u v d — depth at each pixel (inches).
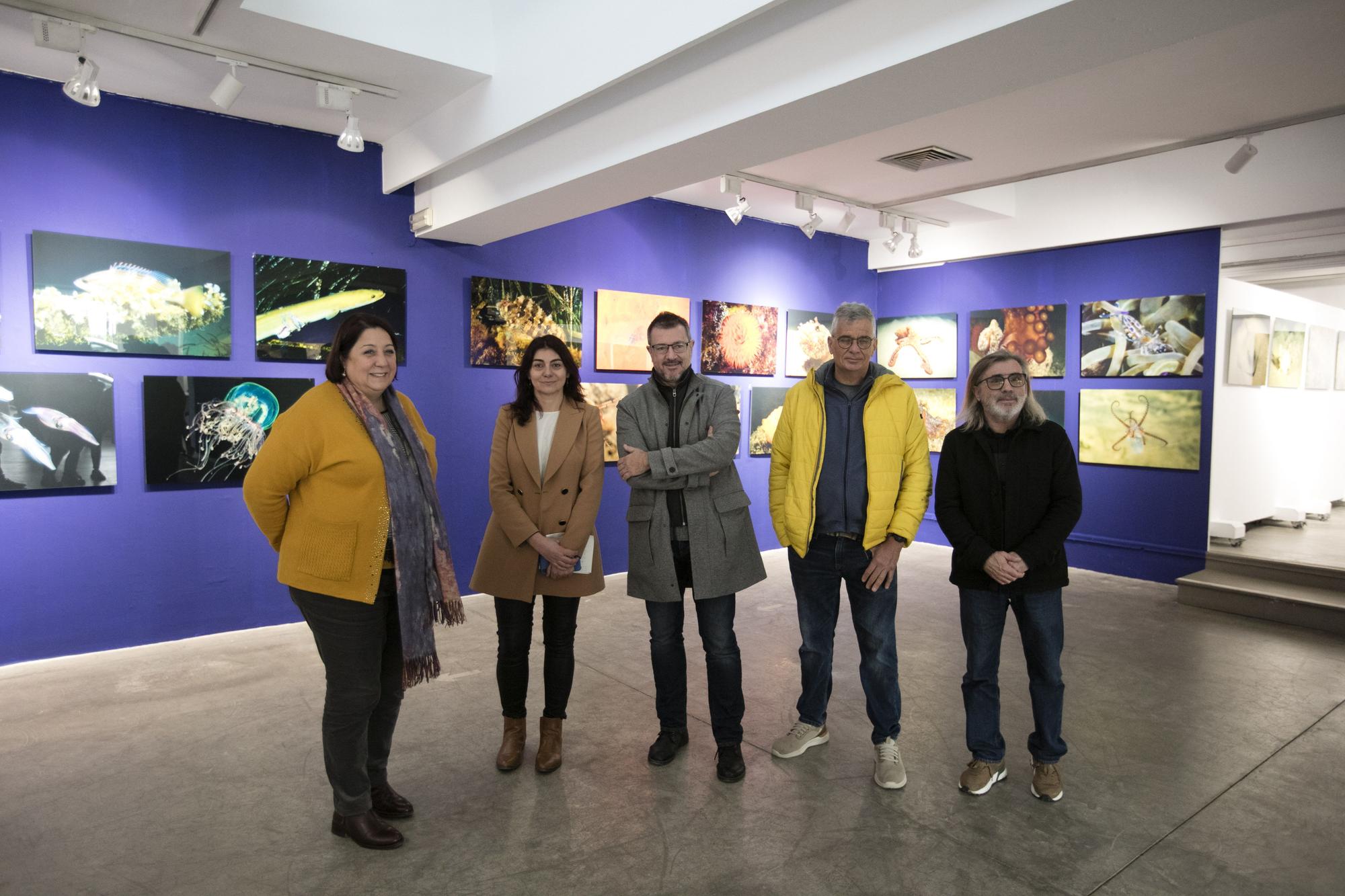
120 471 176.4
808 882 93.0
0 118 161.3
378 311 209.9
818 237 315.3
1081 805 111.0
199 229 184.2
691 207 274.1
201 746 128.5
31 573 167.9
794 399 121.7
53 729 135.0
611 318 253.6
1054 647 108.4
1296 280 257.3
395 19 150.6
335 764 96.7
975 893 91.0
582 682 158.4
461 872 94.6
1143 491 257.4
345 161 203.9
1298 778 119.9
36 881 92.0
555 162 163.9
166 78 164.7
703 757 125.6
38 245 164.9
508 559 116.9
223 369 188.2
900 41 103.9
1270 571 225.9
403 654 94.8
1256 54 147.1
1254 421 269.6
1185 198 243.6
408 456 99.5
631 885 92.2
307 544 91.3
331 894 90.0
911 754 126.9
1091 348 269.9
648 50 127.0
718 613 117.7
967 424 112.3
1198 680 162.7
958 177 232.8
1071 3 87.4
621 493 257.4
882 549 111.7
